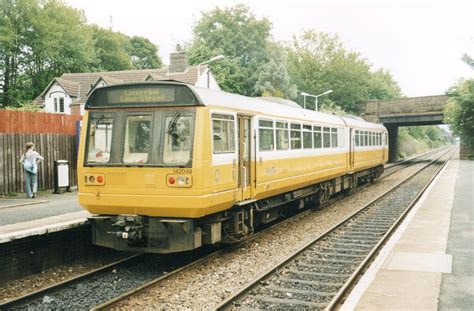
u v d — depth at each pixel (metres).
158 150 9.14
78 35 56.78
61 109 48.19
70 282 8.53
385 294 7.00
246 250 11.17
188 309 7.22
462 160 51.06
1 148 16.48
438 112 51.19
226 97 10.32
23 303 7.58
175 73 45.38
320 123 16.78
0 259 8.64
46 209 13.27
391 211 17.09
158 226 9.39
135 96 9.41
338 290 8.11
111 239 9.74
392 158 58.25
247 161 11.16
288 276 8.92
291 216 16.58
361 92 71.88
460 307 6.44
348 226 14.12
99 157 9.59
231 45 63.81
